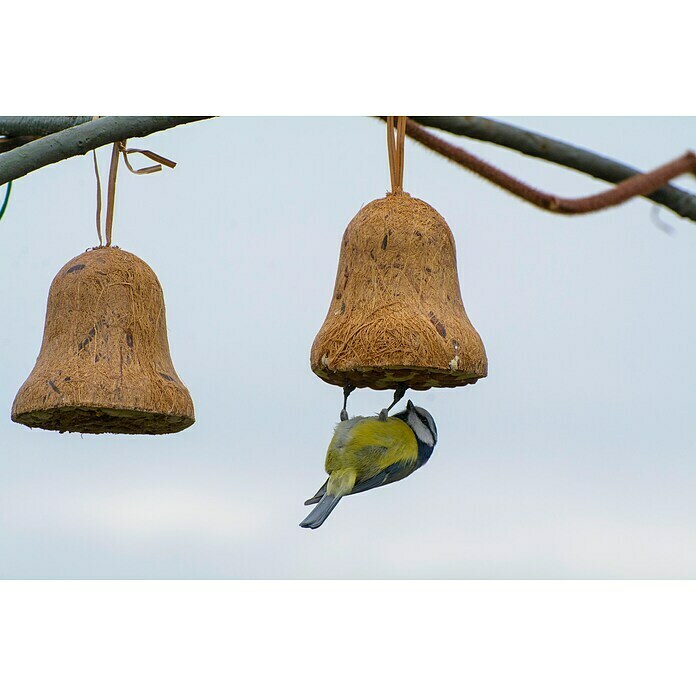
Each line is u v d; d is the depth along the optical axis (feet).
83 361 27.96
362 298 26.94
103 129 25.98
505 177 15.90
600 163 21.50
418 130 15.75
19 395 28.14
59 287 29.09
